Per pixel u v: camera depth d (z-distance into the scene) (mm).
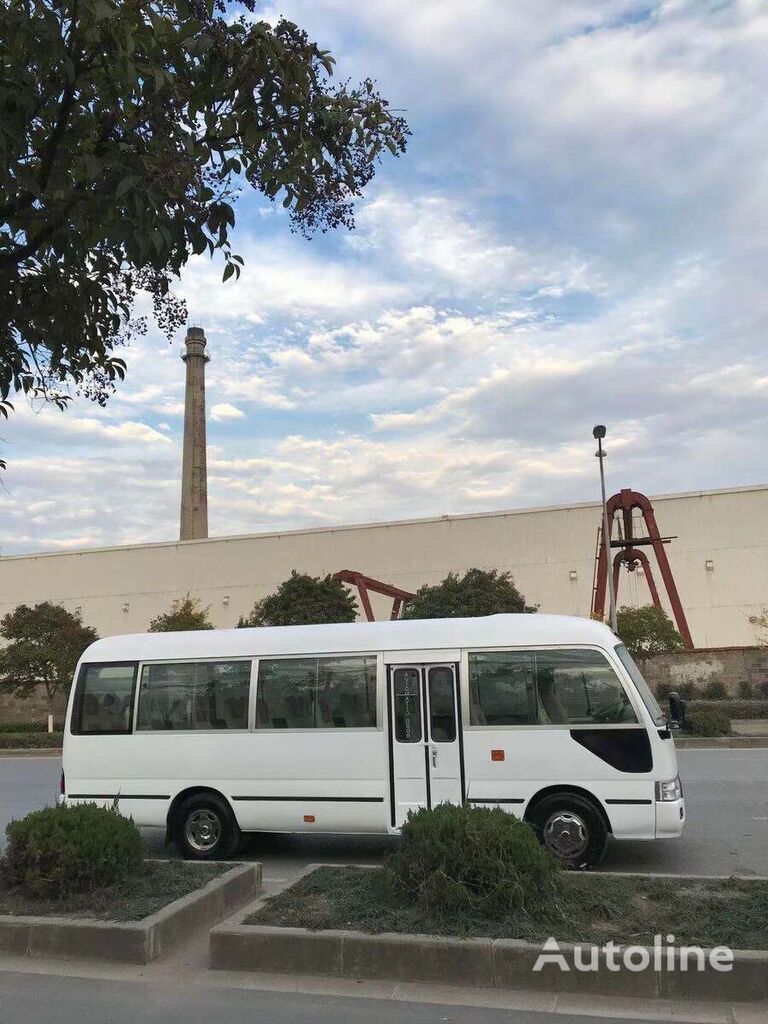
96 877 6250
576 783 8156
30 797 14430
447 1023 4473
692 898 5727
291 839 10297
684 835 9727
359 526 53688
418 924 5320
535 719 8367
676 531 47312
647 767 8016
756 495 46312
